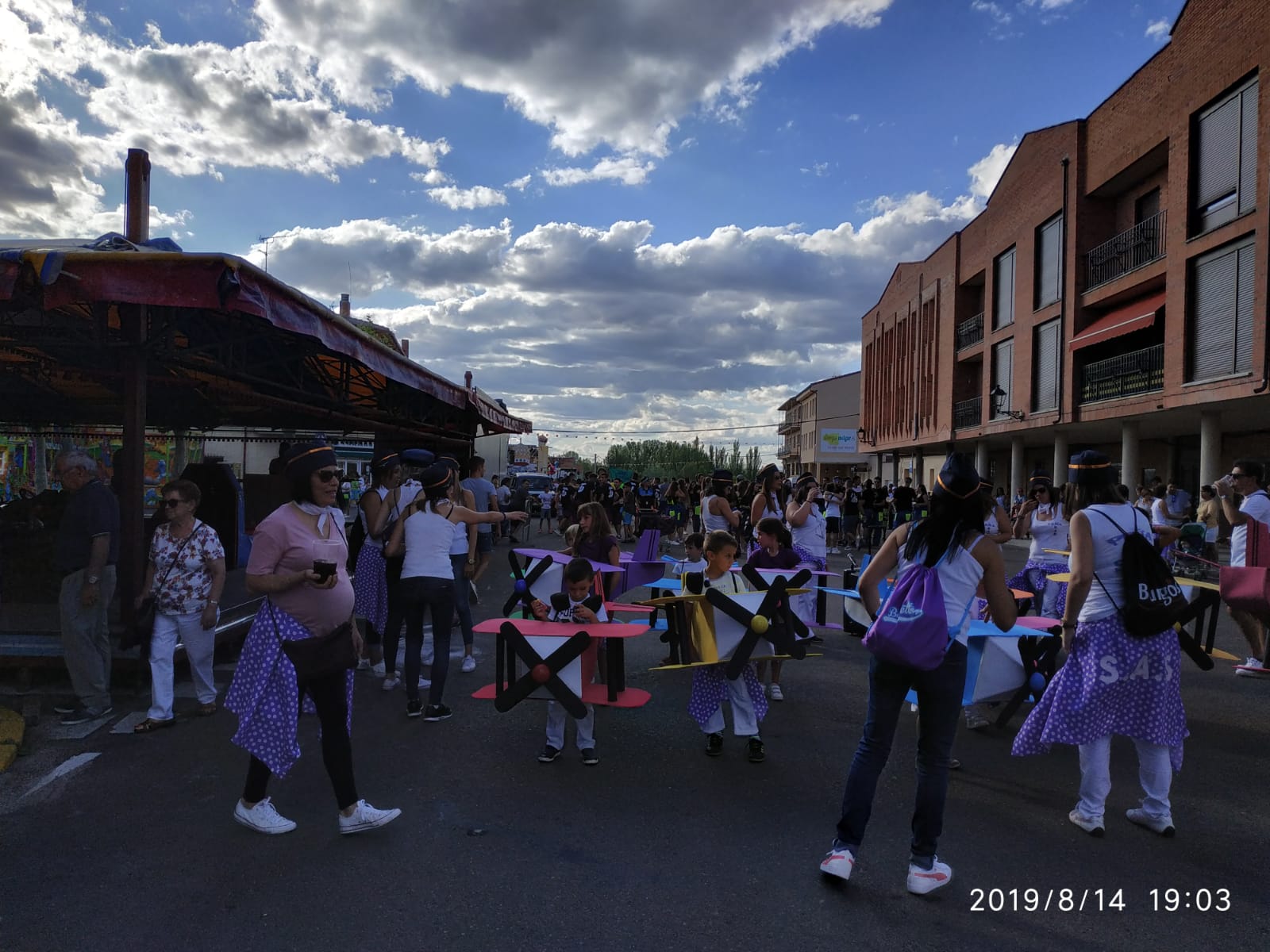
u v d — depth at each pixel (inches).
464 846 148.0
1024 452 1374.3
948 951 115.6
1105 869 140.7
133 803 167.0
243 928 120.6
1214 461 753.0
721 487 319.9
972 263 1288.1
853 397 2918.3
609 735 215.8
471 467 354.3
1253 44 657.6
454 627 370.3
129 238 308.8
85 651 218.2
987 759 198.7
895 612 129.2
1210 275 719.7
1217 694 258.5
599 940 117.8
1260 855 146.6
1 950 114.1
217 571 220.5
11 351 320.5
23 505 321.4
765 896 131.0
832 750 204.4
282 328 244.2
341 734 150.1
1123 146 858.8
